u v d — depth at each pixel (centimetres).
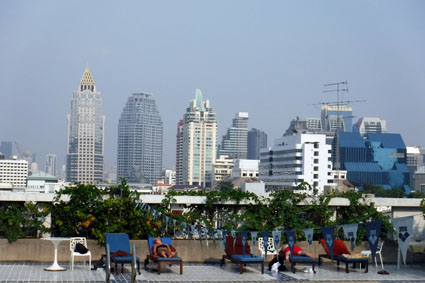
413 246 2341
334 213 2462
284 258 2123
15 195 2230
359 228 2362
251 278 1922
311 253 2350
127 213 2255
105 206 2198
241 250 2138
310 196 2412
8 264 2088
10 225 2170
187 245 2275
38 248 2169
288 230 2189
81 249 1986
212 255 2291
